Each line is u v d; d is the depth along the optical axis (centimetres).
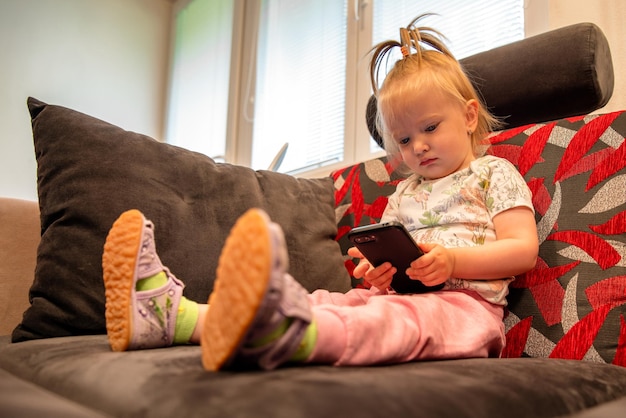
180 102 304
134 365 53
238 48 265
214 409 38
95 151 90
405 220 103
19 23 257
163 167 96
